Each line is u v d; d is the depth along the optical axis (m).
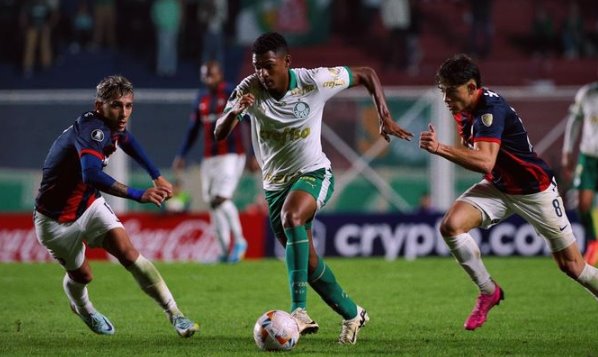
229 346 23.88
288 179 24.33
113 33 89.38
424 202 57.16
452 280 39.56
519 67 87.75
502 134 24.22
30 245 50.69
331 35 94.50
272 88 23.61
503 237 49.59
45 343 24.75
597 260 42.75
